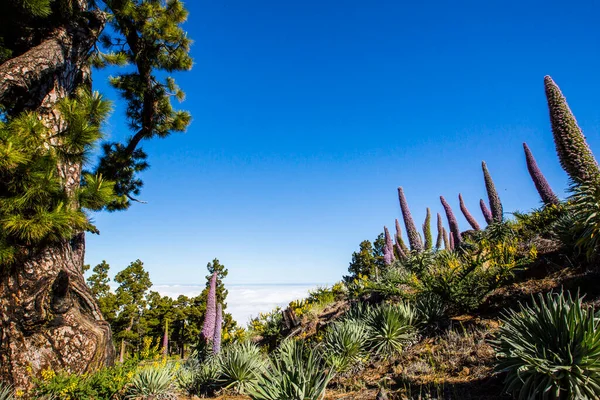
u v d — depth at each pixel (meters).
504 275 6.51
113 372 6.22
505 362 3.91
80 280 7.00
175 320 36.09
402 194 11.38
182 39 11.08
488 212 12.18
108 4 9.77
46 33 7.17
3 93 5.61
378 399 4.32
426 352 5.82
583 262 6.21
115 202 12.10
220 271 36.97
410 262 10.53
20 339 5.88
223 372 7.23
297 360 4.82
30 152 5.33
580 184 5.31
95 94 6.23
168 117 12.69
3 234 5.41
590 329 3.38
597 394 3.17
